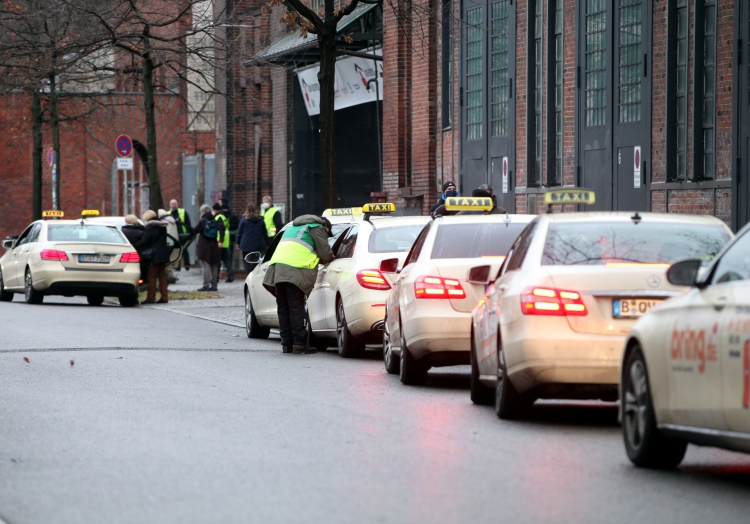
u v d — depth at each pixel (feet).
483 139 223.51
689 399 57.72
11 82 270.87
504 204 217.15
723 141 163.73
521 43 211.61
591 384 75.00
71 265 211.20
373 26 263.08
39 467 64.18
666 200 174.60
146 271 224.94
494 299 83.87
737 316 53.98
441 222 103.40
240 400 90.38
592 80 192.13
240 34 284.61
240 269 331.98
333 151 177.78
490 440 72.59
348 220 147.43
